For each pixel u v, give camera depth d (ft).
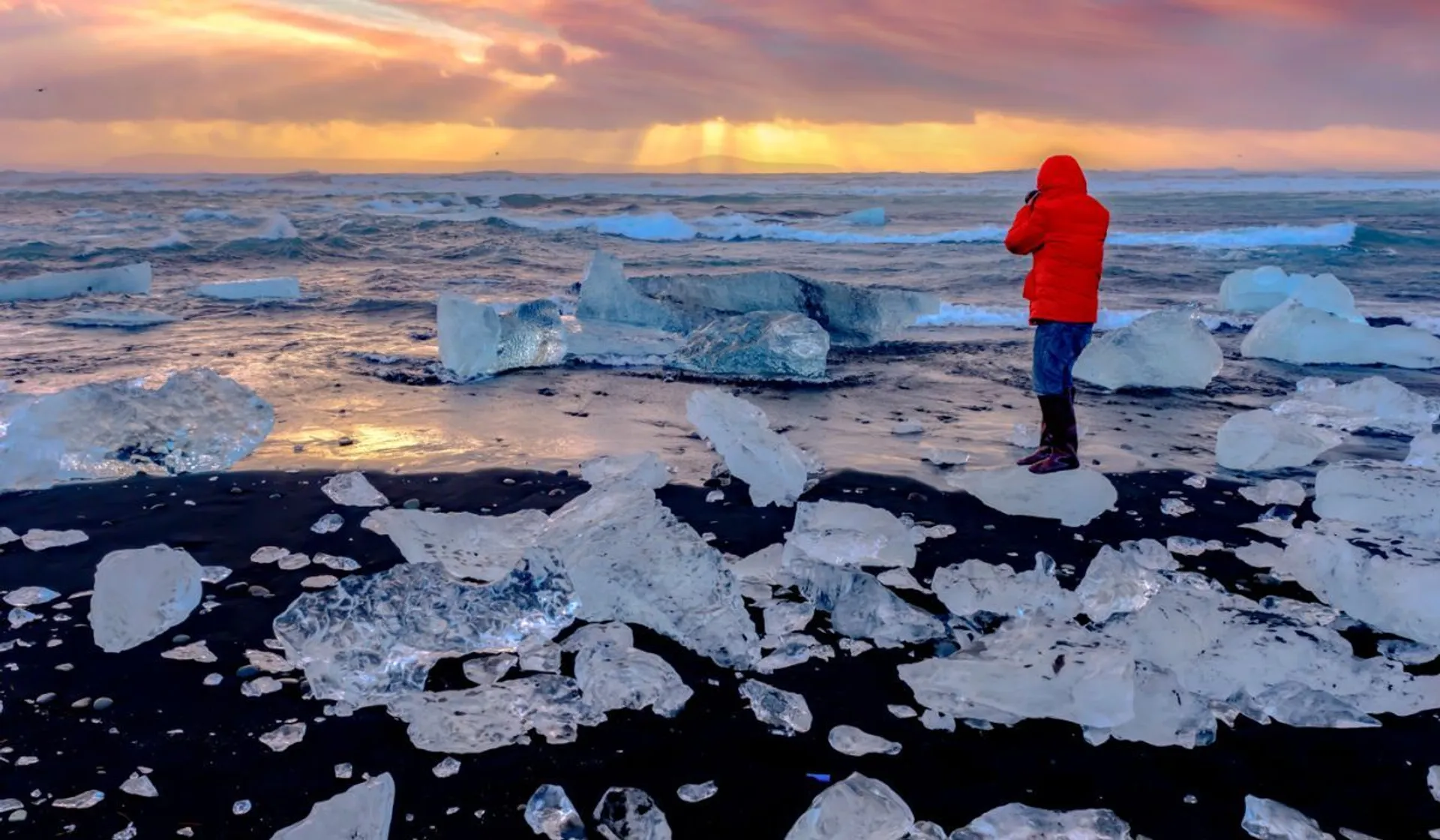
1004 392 22.86
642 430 18.48
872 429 19.06
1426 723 9.12
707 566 10.95
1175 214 93.45
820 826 7.22
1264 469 16.51
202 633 10.39
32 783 7.85
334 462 15.93
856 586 11.15
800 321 24.31
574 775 8.14
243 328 29.71
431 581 10.73
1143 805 7.87
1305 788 8.13
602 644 10.19
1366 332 26.68
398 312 33.06
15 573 11.77
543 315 24.82
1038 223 15.49
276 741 8.51
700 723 8.95
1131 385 23.49
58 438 15.12
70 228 65.10
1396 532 12.81
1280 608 11.43
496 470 15.69
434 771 8.14
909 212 107.04
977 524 13.96
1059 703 9.05
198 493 14.43
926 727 8.94
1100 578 11.57
